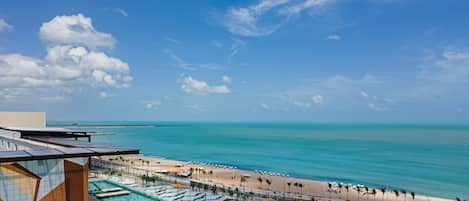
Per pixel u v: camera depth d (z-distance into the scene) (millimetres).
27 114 55188
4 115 52844
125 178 63312
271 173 93438
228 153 156500
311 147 190000
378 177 94938
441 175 99062
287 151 166875
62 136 40812
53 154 18516
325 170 107000
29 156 17469
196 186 60375
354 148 185500
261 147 186000
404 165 120250
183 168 93375
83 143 25922
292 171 104188
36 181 19297
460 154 158750
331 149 177875
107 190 51844
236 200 50438
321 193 67375
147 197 50250
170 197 50406
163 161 116250
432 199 66062
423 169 110812
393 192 71750
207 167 102000
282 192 64500
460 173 103062
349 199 62656
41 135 37312
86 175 22078
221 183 71375
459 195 72562
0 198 17656
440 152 167875
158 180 63750
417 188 79750
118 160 111250
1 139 33344
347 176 95938
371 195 67312
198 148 179500
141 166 99812
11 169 18219
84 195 21812
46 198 19766
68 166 21031
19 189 18500
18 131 34750
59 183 20469
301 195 60719
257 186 71250
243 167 111562
